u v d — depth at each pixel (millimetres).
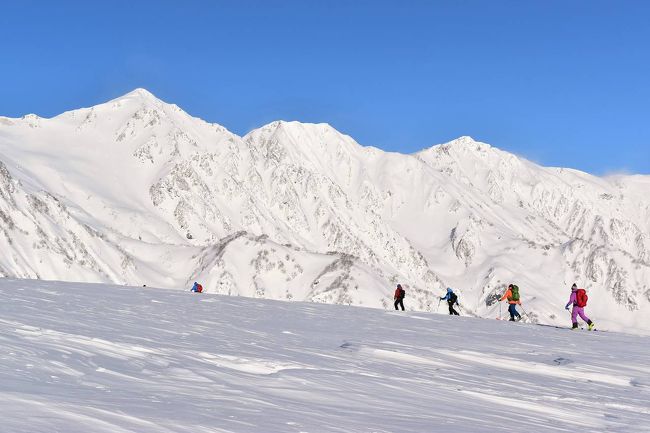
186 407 6723
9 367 7723
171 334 14352
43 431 4875
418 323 27531
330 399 8570
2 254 171750
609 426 9438
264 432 6008
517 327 30828
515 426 8422
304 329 19672
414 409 8664
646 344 25422
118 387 7516
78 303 20312
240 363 10789
